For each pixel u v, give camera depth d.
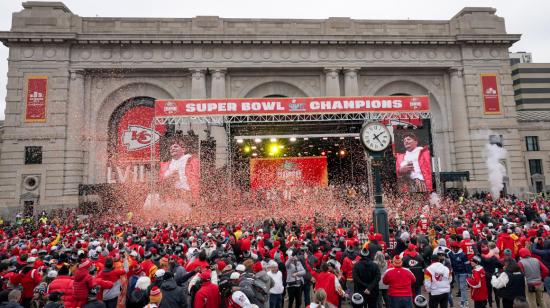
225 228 20.41
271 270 9.80
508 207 28.14
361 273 9.05
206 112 27.58
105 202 36.72
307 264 10.79
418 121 34.78
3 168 38.91
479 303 9.39
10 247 15.26
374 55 44.53
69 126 39.97
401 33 45.19
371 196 33.56
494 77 45.28
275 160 41.75
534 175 51.41
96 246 13.37
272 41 42.84
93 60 41.12
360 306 7.97
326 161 42.03
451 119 45.34
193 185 32.44
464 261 10.55
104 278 8.65
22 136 39.34
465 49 45.22
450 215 24.73
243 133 36.38
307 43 43.38
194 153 33.03
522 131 52.50
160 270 7.82
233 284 7.18
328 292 8.45
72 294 7.61
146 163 42.12
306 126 35.16
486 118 44.47
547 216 22.56
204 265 9.25
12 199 38.56
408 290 8.35
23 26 39.94
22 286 9.12
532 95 96.25
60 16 40.69
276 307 9.72
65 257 10.48
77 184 39.38
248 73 44.22
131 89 42.97
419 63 44.84
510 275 8.68
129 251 11.84
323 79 44.81
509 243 12.27
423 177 33.94
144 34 41.16
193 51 42.50
